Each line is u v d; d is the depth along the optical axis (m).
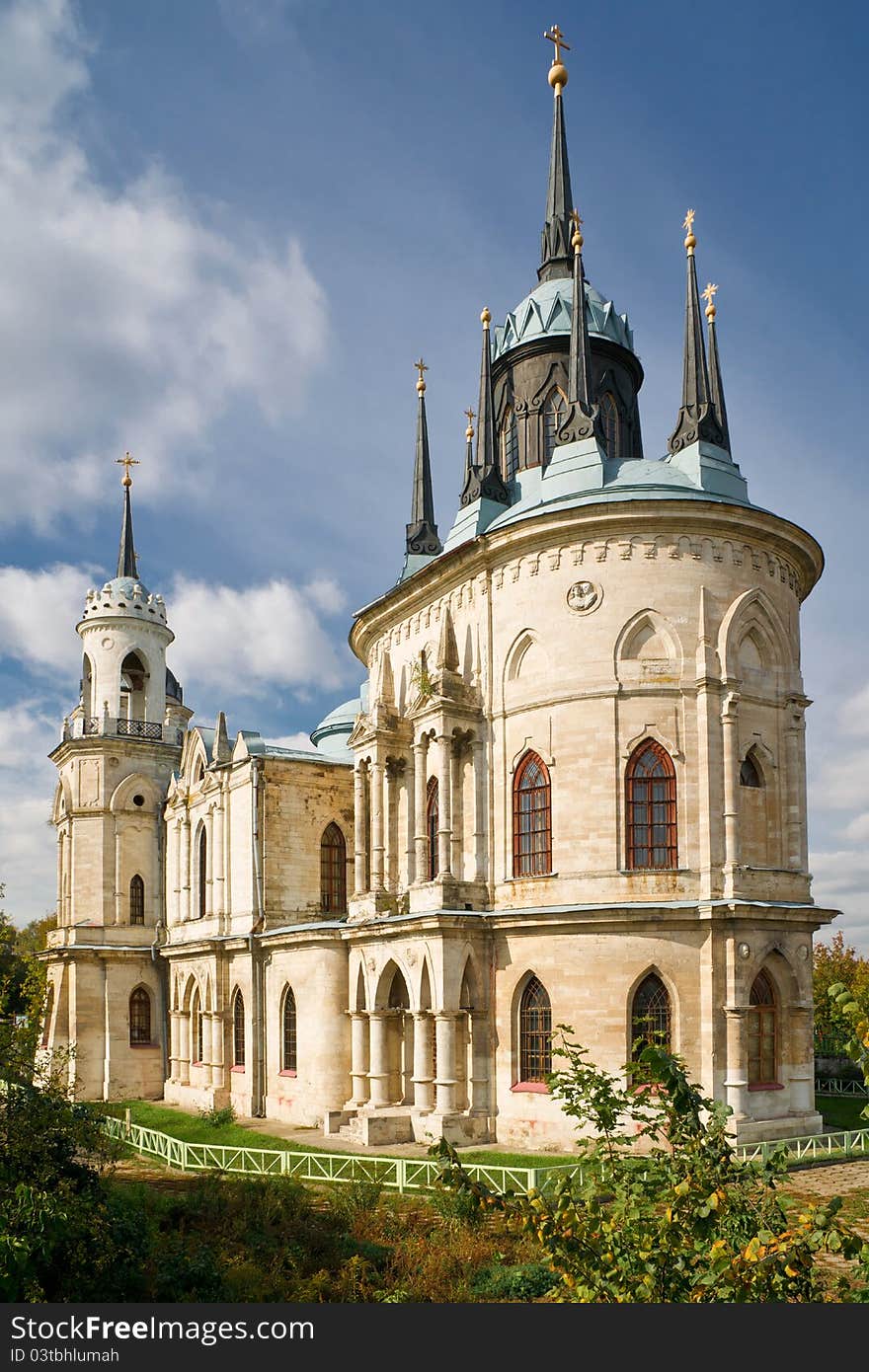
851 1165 35.72
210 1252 22.08
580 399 45.78
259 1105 52.94
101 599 74.31
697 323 46.41
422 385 63.19
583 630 41.78
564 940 39.88
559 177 57.66
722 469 44.56
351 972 48.00
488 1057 41.94
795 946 40.66
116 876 70.19
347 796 59.28
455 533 50.97
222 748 61.09
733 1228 12.30
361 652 60.12
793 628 44.38
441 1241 23.80
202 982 59.56
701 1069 37.88
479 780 44.59
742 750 41.44
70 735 73.44
